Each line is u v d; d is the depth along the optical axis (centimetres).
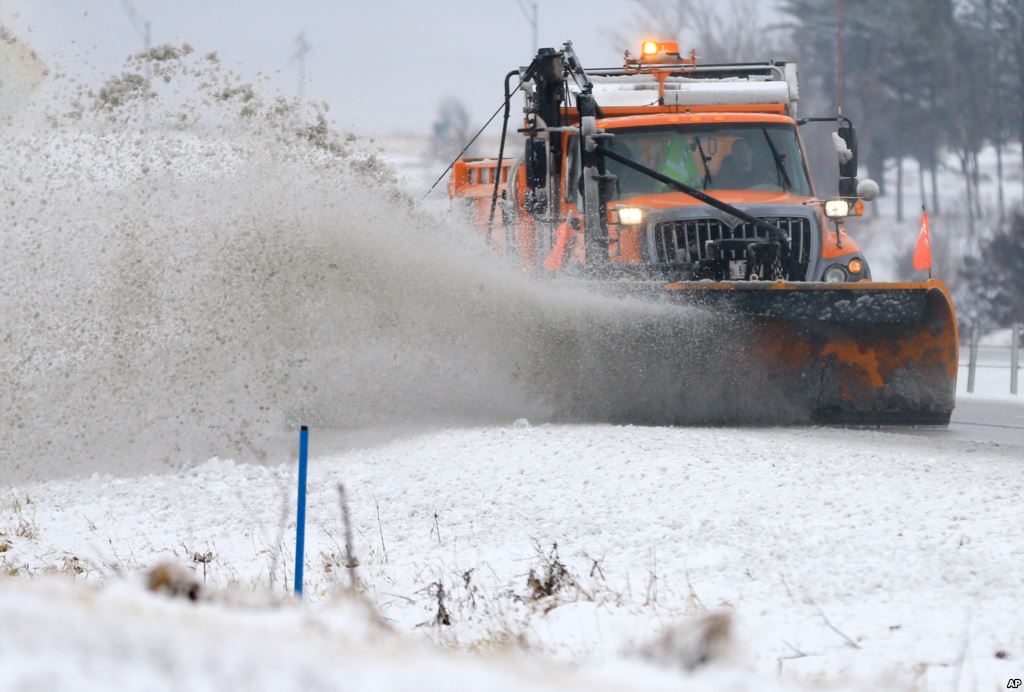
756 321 4712
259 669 561
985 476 3067
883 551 2133
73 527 3000
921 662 1495
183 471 3781
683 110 5772
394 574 2244
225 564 2405
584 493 2873
